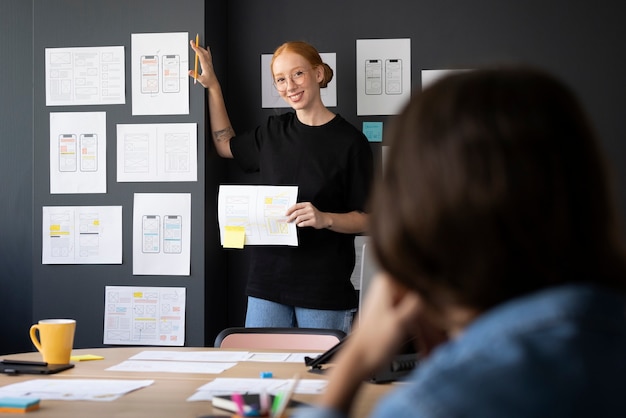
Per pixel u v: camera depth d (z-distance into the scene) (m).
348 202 3.46
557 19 3.88
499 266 0.49
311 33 3.98
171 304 3.66
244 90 4.04
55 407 1.43
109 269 3.72
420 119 0.53
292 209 3.24
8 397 1.49
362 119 3.95
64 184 3.75
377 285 0.65
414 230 0.51
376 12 3.94
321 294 3.38
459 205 0.49
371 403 1.49
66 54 3.75
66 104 3.75
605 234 0.51
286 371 1.80
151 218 3.69
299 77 3.41
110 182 3.73
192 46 3.58
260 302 3.45
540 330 0.48
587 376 0.46
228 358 2.00
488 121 0.50
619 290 0.52
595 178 0.51
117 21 3.72
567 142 0.50
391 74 3.92
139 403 1.47
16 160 4.11
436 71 3.91
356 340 0.63
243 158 3.69
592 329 0.48
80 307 3.73
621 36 3.85
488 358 0.47
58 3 3.75
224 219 3.36
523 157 0.49
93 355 2.05
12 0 4.10
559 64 3.88
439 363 0.49
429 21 3.92
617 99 3.85
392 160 0.54
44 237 3.76
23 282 4.10
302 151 3.44
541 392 0.45
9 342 4.10
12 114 4.11
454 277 0.51
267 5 4.02
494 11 3.90
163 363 1.93
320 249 3.41
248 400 1.42
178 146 3.68
